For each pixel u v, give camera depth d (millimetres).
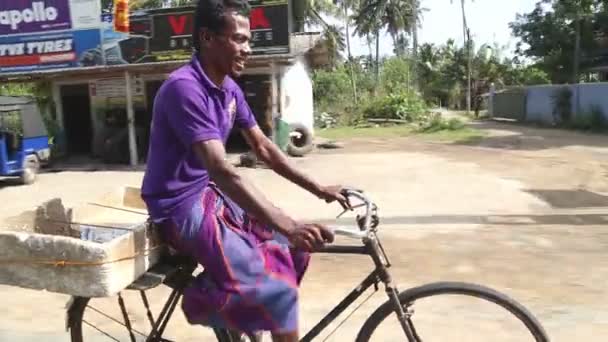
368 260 5559
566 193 9273
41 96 17484
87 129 17297
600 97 22219
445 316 3979
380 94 31969
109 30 14484
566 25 28859
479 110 36094
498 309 4094
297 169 2699
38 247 2156
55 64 14727
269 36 14086
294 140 15688
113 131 15891
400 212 8094
